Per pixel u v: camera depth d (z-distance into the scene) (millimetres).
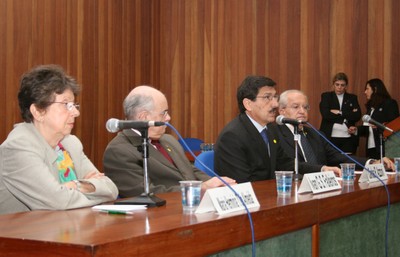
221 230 1771
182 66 8797
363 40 7656
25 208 2314
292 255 2158
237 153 3559
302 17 8023
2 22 6070
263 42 8281
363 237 2729
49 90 2355
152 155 3062
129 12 8141
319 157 4359
